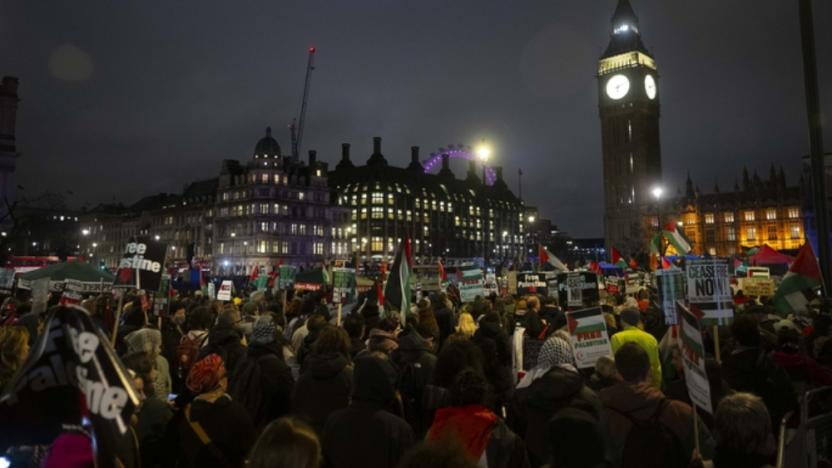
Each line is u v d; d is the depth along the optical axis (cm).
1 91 8131
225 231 14612
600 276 2811
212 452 560
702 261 905
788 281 1315
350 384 709
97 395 351
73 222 18200
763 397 758
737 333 798
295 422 391
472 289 1992
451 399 546
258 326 868
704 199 17100
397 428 546
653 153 18650
